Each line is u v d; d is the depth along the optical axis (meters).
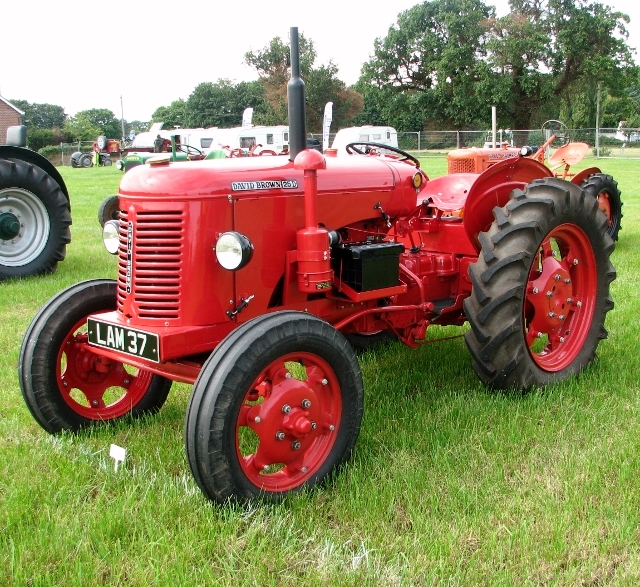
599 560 2.43
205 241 3.03
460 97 41.06
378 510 2.76
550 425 3.53
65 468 3.15
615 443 3.28
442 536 2.56
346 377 3.04
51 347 3.46
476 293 3.84
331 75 44.62
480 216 4.27
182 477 3.03
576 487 2.89
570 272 4.35
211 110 52.47
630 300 5.91
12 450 3.40
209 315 3.08
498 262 3.77
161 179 3.03
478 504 2.79
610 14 40.34
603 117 51.00
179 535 2.59
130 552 2.53
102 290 3.63
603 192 8.24
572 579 2.33
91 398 3.73
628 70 41.19
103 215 10.95
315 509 2.84
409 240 4.52
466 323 5.57
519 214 3.88
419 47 43.66
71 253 9.35
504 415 3.68
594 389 4.02
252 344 2.72
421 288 4.04
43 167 8.18
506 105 40.56
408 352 4.91
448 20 41.03
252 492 2.79
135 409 3.83
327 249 3.24
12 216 7.67
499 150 10.14
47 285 7.30
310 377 3.00
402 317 4.05
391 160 4.14
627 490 2.83
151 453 3.38
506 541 2.53
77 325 3.56
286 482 2.93
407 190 4.04
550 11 41.12
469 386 4.21
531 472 3.04
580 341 4.29
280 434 2.85
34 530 2.69
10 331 5.50
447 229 4.42
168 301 3.07
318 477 2.99
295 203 3.33
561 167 9.55
